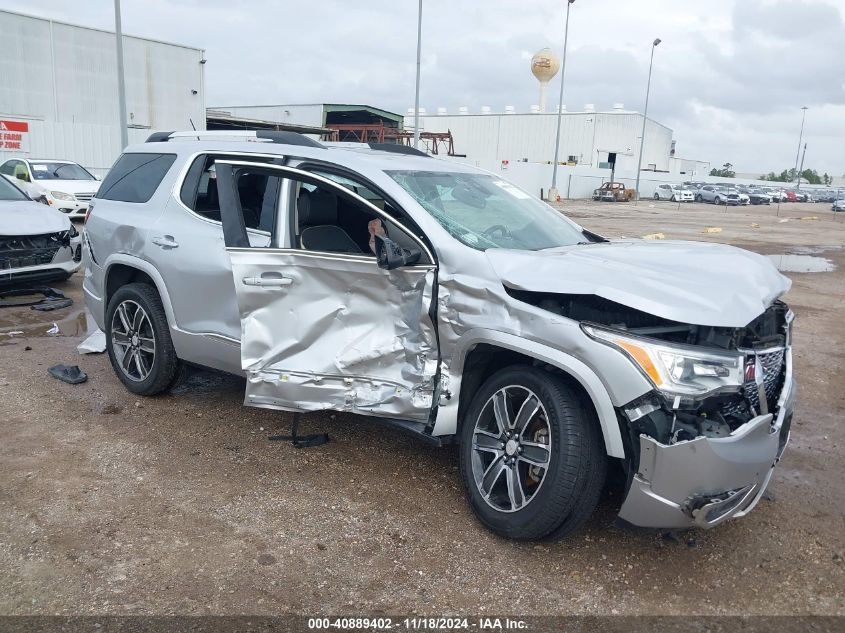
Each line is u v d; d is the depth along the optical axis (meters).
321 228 4.41
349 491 4.04
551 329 3.29
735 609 3.15
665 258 3.79
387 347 3.85
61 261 8.57
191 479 4.12
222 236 4.57
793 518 3.98
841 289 12.20
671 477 3.04
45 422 4.83
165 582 3.15
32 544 3.39
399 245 3.82
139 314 5.21
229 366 4.63
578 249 4.08
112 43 32.00
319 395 3.99
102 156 28.16
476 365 3.82
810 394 6.19
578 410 3.27
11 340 6.79
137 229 5.08
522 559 3.44
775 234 25.55
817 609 3.17
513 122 75.94
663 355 3.05
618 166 76.62
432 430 3.78
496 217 4.32
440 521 3.76
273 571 3.27
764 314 3.58
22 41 29.28
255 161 4.61
